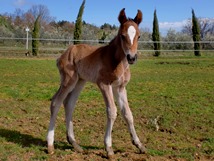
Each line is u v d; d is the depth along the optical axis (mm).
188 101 11133
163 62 25844
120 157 5996
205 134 7645
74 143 6449
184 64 24391
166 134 7684
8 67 20125
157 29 33656
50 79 15945
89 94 11969
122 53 5754
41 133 7496
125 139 7219
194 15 33969
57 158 5910
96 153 6203
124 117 6203
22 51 30984
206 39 41531
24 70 19156
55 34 43469
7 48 31578
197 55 33062
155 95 12250
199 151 6430
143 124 8406
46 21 75438
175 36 41000
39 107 9992
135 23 5719
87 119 8812
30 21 73875
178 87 14242
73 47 6512
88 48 6340
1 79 15289
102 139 7176
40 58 26531
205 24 65688
